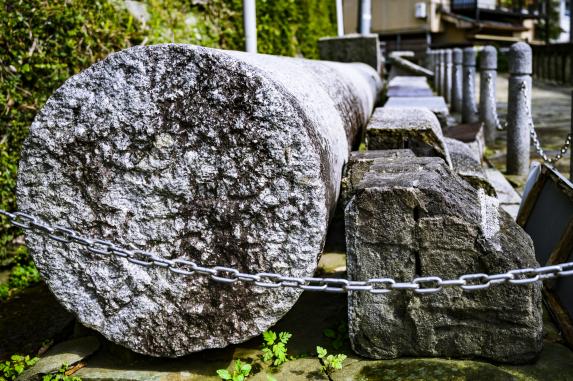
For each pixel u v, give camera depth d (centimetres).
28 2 437
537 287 238
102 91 246
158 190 245
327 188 246
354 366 253
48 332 324
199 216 244
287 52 859
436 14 2669
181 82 239
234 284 245
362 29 1194
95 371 262
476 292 241
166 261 216
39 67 445
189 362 265
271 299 246
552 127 891
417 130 360
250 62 244
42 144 252
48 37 453
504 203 482
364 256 248
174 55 239
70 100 248
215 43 673
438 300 244
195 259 247
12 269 431
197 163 241
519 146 588
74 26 469
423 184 243
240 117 236
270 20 809
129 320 256
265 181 237
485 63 749
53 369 262
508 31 3144
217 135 238
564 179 311
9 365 280
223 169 239
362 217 246
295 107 236
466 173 348
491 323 243
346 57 964
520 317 239
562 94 1451
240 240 242
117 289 254
